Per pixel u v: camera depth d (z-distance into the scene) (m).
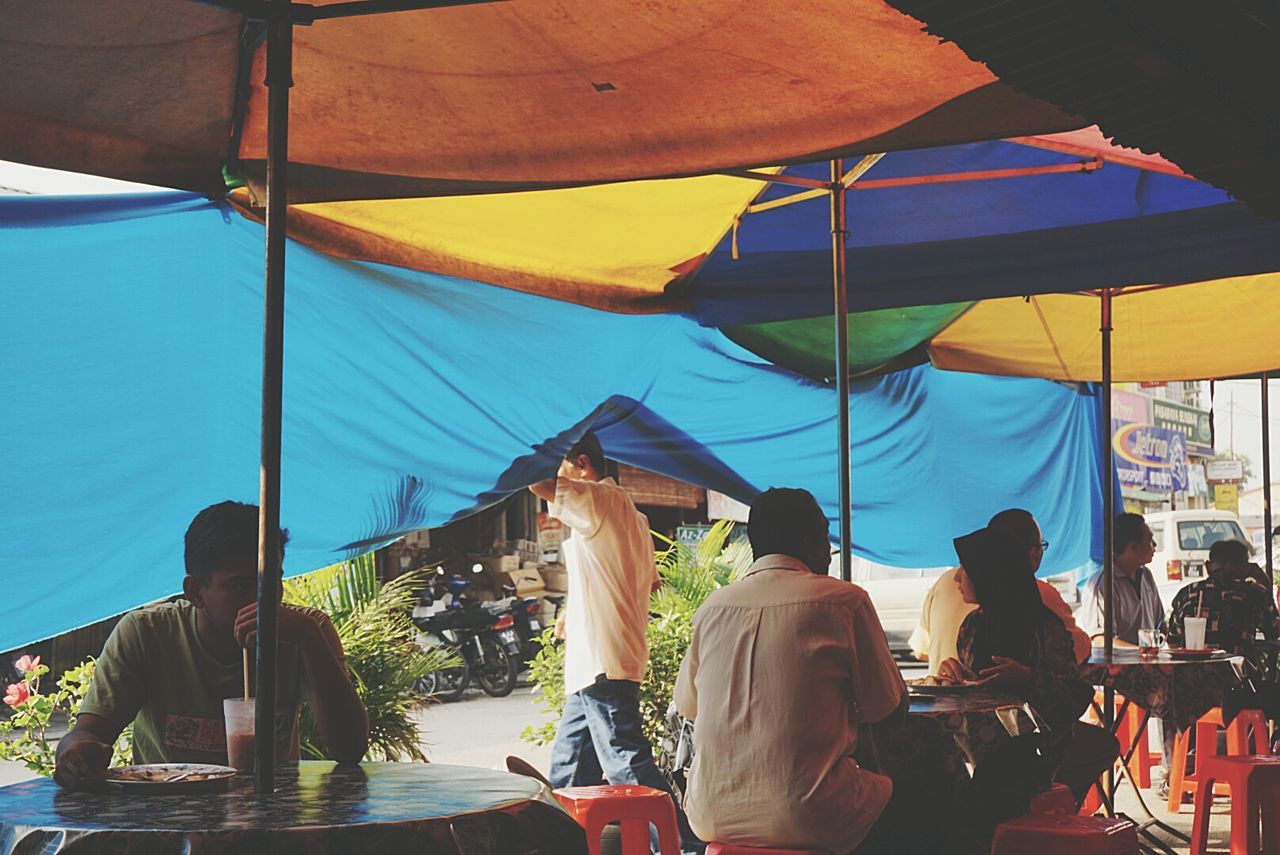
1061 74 2.88
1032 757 4.25
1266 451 9.73
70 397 4.76
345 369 5.68
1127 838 4.01
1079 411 9.89
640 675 6.48
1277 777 5.66
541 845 2.39
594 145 3.96
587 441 6.77
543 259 6.20
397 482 5.83
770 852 3.74
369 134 3.99
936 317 7.90
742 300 6.66
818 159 3.90
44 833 2.15
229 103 3.80
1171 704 6.34
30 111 3.66
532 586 18.86
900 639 16.50
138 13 3.29
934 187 5.97
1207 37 2.75
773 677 3.80
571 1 3.28
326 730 3.01
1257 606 8.24
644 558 6.55
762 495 4.17
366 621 6.45
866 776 3.82
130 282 4.87
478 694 14.96
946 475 8.97
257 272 5.18
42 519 4.71
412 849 2.17
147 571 4.92
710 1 3.20
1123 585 8.38
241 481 5.10
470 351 6.08
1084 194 5.90
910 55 3.37
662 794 4.73
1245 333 8.22
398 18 3.42
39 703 6.16
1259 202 3.80
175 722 3.09
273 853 2.10
